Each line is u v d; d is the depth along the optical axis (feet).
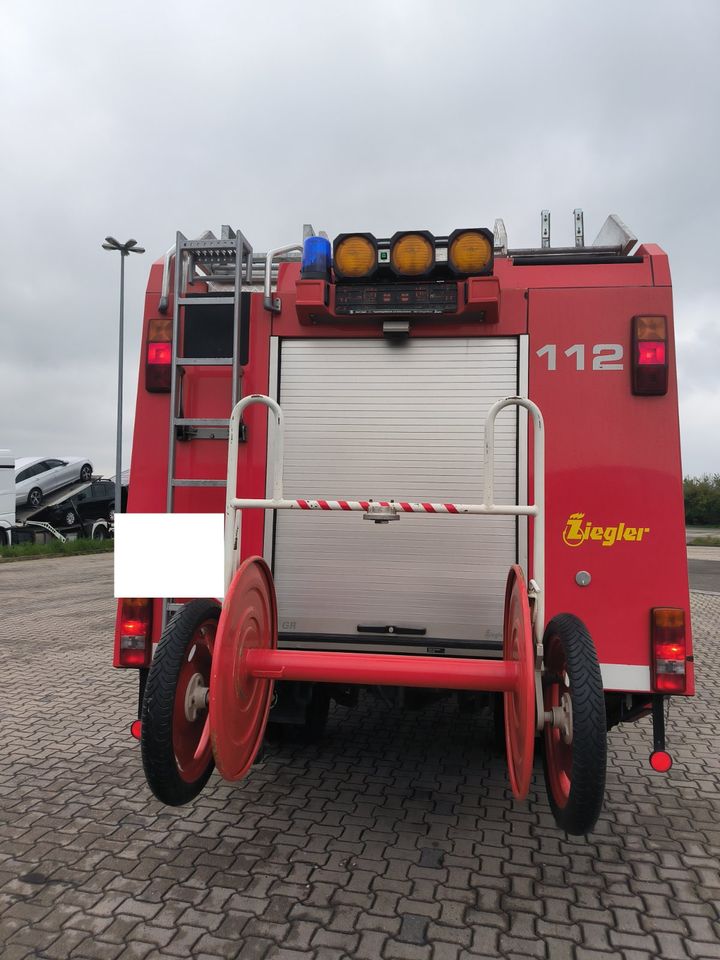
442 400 12.41
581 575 11.68
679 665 11.30
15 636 29.94
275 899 9.52
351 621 12.46
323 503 10.48
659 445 11.77
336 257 12.16
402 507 10.34
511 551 12.12
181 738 9.89
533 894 9.80
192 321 12.57
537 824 12.01
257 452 12.67
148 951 8.41
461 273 11.79
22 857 10.59
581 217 16.58
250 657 10.17
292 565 12.60
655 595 11.54
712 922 9.22
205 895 9.60
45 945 8.50
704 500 169.07
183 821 11.87
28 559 72.69
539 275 12.32
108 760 14.84
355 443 12.59
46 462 90.94
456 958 8.38
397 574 12.38
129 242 73.56
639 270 12.16
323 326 12.71
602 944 8.70
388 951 8.48
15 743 15.94
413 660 10.03
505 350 12.26
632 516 11.71
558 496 11.85
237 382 12.27
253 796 13.00
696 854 11.07
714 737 17.24
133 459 12.94
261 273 14.93
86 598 42.80
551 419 12.00
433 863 10.57
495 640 12.12
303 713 12.76
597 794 8.69
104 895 9.57
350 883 9.96
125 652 12.23
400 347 12.55
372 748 15.83
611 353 12.01
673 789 13.84
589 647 9.28
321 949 8.49
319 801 12.82
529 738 8.86
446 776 14.16
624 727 17.99
